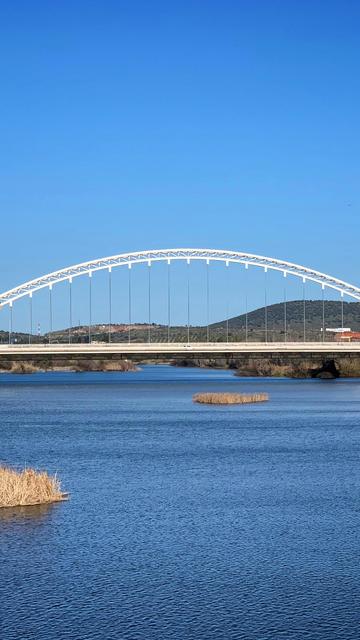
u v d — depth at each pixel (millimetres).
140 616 28219
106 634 26719
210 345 187875
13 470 52625
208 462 62250
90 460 63500
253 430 88000
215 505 45000
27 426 94000
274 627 27266
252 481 52969
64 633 26781
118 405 129125
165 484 51781
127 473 56531
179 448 71500
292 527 39844
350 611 28656
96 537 37906
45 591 30641
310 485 51438
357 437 80688
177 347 186125
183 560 34406
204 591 30656
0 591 30641
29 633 26781
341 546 36469
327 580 31828
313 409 119062
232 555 35125
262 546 36469
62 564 33812
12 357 186250
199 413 112062
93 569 33188
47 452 68812
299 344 191250
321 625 27438
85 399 145125
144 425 94500
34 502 45406
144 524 40406
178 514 42688
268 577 32188
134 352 184250
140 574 32594
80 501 46031
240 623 27609
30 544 36750
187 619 27953
